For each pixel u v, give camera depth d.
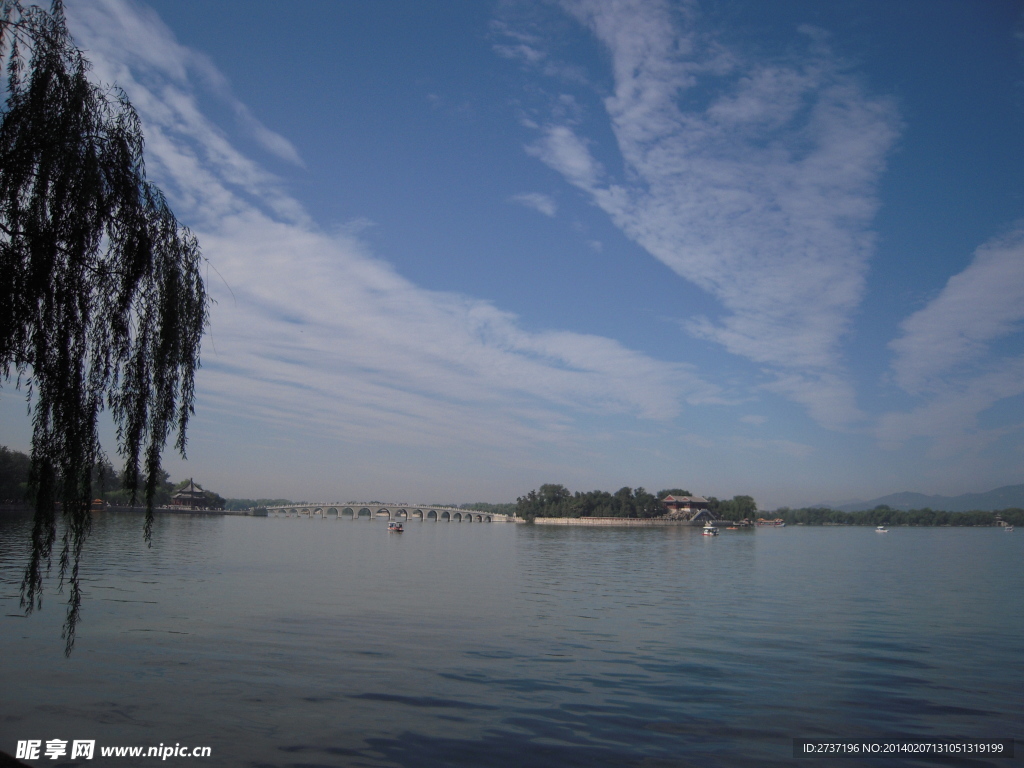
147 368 17.62
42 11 16.22
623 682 24.97
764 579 67.62
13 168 14.95
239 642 29.39
